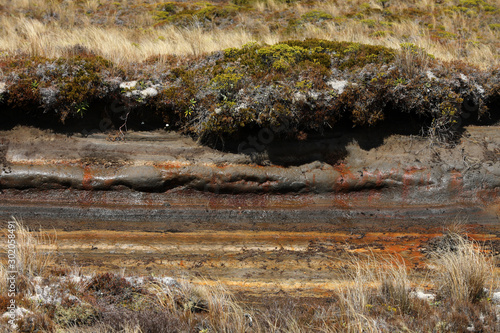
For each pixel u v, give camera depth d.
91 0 13.76
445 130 7.11
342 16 12.45
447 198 6.64
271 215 6.21
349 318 3.79
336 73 7.13
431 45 9.24
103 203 6.27
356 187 6.68
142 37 9.86
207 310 4.03
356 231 5.88
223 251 5.31
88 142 6.74
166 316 3.70
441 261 4.82
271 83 6.75
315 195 6.66
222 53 7.60
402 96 6.84
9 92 6.46
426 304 4.01
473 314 3.81
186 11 12.62
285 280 4.76
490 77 7.34
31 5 12.63
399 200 6.66
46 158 6.50
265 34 10.27
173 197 6.49
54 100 6.53
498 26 11.59
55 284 4.04
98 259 4.99
